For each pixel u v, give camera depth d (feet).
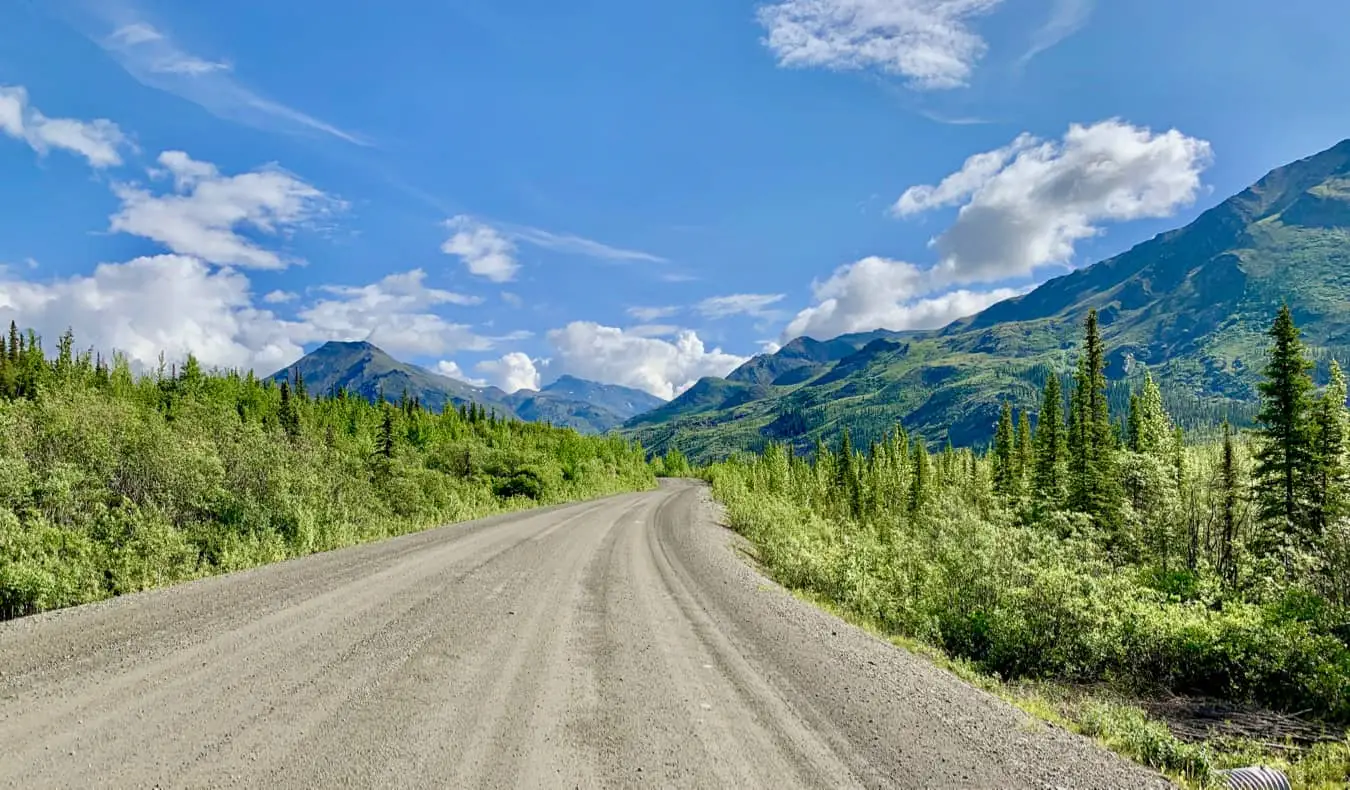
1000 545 46.19
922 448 260.01
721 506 151.84
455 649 21.70
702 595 36.99
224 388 200.34
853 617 43.04
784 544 67.26
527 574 38.34
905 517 142.31
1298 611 41.70
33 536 30.86
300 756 12.94
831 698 19.92
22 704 14.74
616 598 33.32
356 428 215.31
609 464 271.49
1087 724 23.58
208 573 36.06
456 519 79.15
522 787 12.35
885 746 16.29
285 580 32.09
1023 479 136.05
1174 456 111.14
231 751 12.96
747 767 14.15
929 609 44.24
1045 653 39.50
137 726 13.85
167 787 11.36
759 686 20.36
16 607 26.16
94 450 43.91
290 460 59.57
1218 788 18.79
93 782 11.35
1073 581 41.65
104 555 32.45
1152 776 17.20
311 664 19.01
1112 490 98.58
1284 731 31.73
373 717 15.29
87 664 17.90
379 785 11.98
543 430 287.69
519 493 130.41
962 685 24.59
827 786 13.55
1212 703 36.32
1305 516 76.89
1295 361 82.07
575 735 15.19
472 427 264.93
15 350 183.73
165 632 21.56
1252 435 85.76
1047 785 15.14
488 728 15.19
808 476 208.44
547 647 22.90
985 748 17.12
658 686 19.47
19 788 10.99
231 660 18.86
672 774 13.48
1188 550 78.69
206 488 45.62
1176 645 38.86
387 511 67.10
